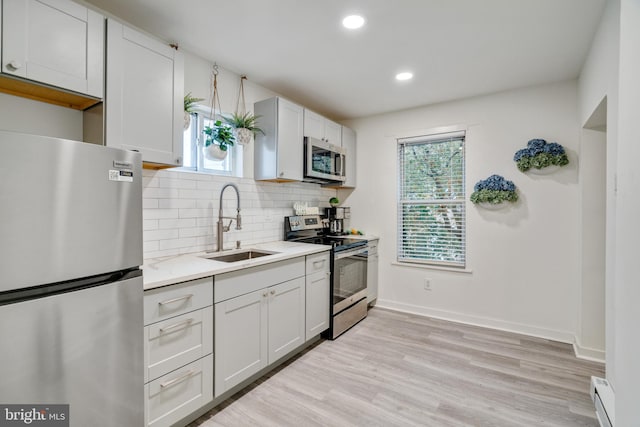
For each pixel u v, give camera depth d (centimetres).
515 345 278
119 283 126
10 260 96
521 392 208
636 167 113
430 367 240
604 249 254
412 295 365
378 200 387
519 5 180
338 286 298
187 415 168
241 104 280
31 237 100
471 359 253
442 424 177
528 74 272
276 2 179
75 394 112
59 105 169
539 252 297
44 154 102
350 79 286
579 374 230
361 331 310
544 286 296
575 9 183
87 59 153
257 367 212
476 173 325
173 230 225
